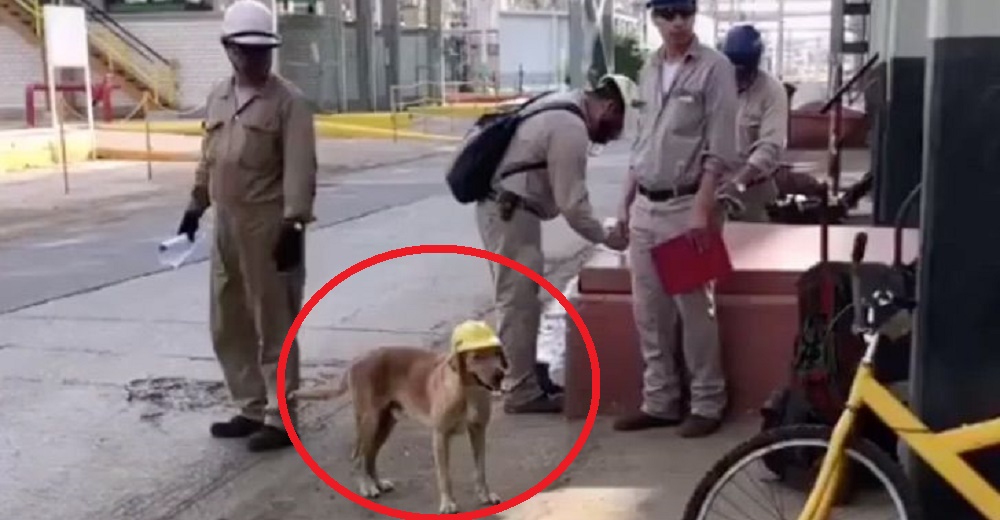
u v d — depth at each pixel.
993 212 4.05
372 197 16.98
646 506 5.00
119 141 24.08
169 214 15.43
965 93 4.03
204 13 30.69
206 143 5.76
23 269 11.30
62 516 5.18
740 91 7.36
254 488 5.45
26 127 24.84
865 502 4.02
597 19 33.81
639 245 5.75
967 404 4.14
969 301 4.10
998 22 3.97
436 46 38.00
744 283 6.08
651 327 5.88
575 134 5.93
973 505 3.61
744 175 5.60
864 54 13.86
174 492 5.43
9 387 7.14
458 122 32.38
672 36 5.48
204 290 10.09
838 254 6.39
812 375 4.75
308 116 5.59
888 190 8.43
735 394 6.08
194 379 7.28
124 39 30.69
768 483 4.12
